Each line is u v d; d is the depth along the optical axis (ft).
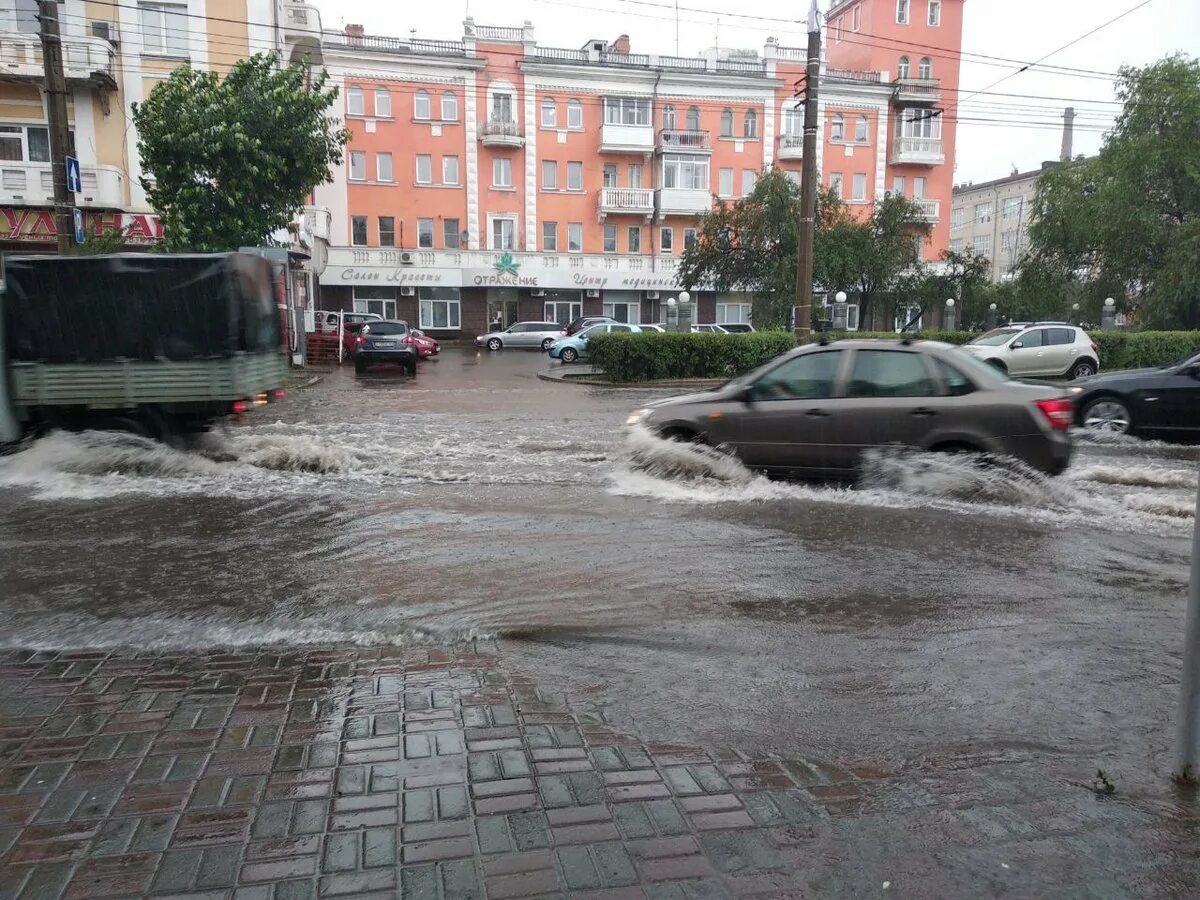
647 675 13.93
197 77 71.67
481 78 159.22
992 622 16.46
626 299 171.73
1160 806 9.91
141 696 13.05
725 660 14.60
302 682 13.58
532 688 13.35
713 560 20.59
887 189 177.17
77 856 8.97
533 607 17.34
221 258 33.55
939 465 26.71
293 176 73.31
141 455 33.63
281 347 40.52
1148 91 109.50
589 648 15.14
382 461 35.58
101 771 10.74
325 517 25.61
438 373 96.02
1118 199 109.91
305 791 10.23
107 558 21.29
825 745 11.56
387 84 155.84
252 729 11.89
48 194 83.51
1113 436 40.45
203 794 10.18
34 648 15.21
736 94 168.14
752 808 9.93
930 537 22.62
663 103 166.40
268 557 21.29
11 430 33.24
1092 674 13.92
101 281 33.17
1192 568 10.19
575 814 9.75
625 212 166.61
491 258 162.91
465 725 12.03
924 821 9.68
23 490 29.81
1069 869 8.80
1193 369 39.27
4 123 86.63
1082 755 11.24
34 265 32.94
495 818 9.66
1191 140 107.65
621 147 164.35
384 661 14.52
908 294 138.00
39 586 19.04
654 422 30.42
